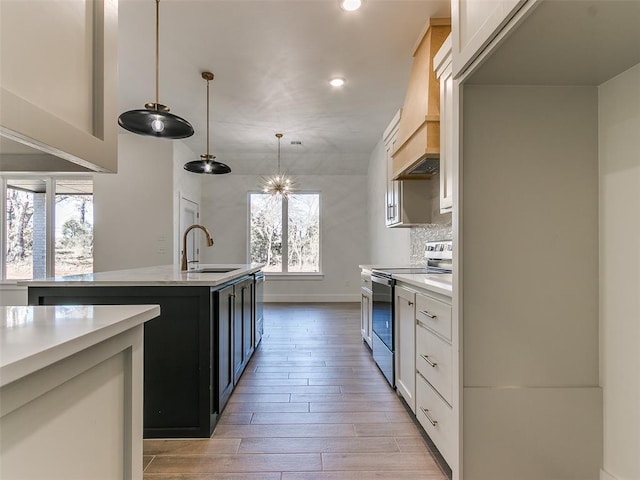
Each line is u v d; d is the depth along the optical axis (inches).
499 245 55.7
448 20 99.3
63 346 23.5
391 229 197.8
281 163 257.8
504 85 55.4
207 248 265.0
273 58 121.7
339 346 152.6
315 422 86.4
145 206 206.4
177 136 105.3
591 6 36.9
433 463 70.1
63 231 208.1
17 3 22.6
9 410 20.5
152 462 70.6
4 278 201.6
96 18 30.9
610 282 53.7
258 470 67.9
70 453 26.3
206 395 80.2
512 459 55.5
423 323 77.6
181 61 124.0
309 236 272.5
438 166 111.9
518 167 55.9
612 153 53.2
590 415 55.4
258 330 152.5
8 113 21.5
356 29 104.7
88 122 30.1
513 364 55.7
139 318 34.4
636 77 49.1
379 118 178.1
